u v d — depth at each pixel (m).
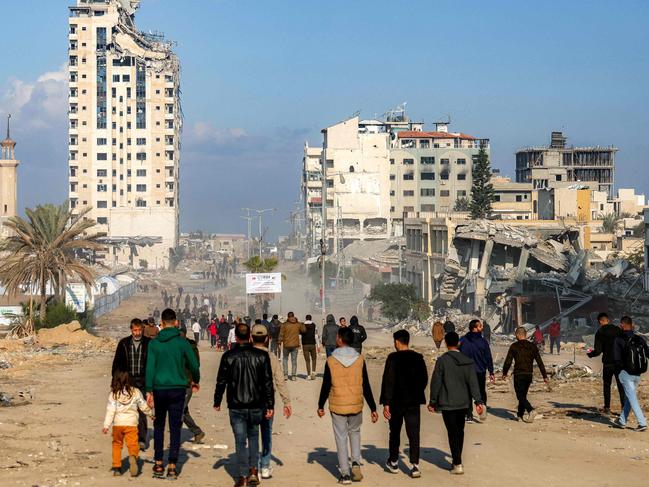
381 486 12.66
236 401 12.45
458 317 73.62
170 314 13.45
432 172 189.62
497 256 83.06
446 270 84.12
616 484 12.87
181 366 13.27
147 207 199.12
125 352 14.11
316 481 13.00
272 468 13.97
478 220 85.00
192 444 16.33
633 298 67.75
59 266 57.47
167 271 192.75
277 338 32.31
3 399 22.14
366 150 187.12
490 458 14.86
